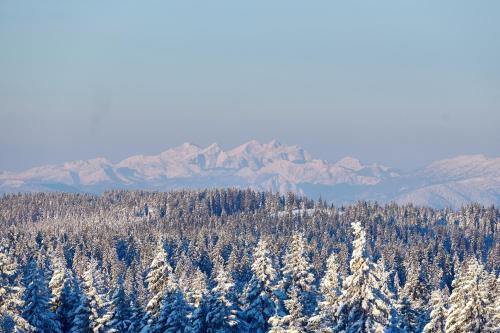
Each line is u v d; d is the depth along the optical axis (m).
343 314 65.06
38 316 93.12
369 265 63.62
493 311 73.19
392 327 73.62
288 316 70.75
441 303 91.56
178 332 91.69
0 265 80.25
